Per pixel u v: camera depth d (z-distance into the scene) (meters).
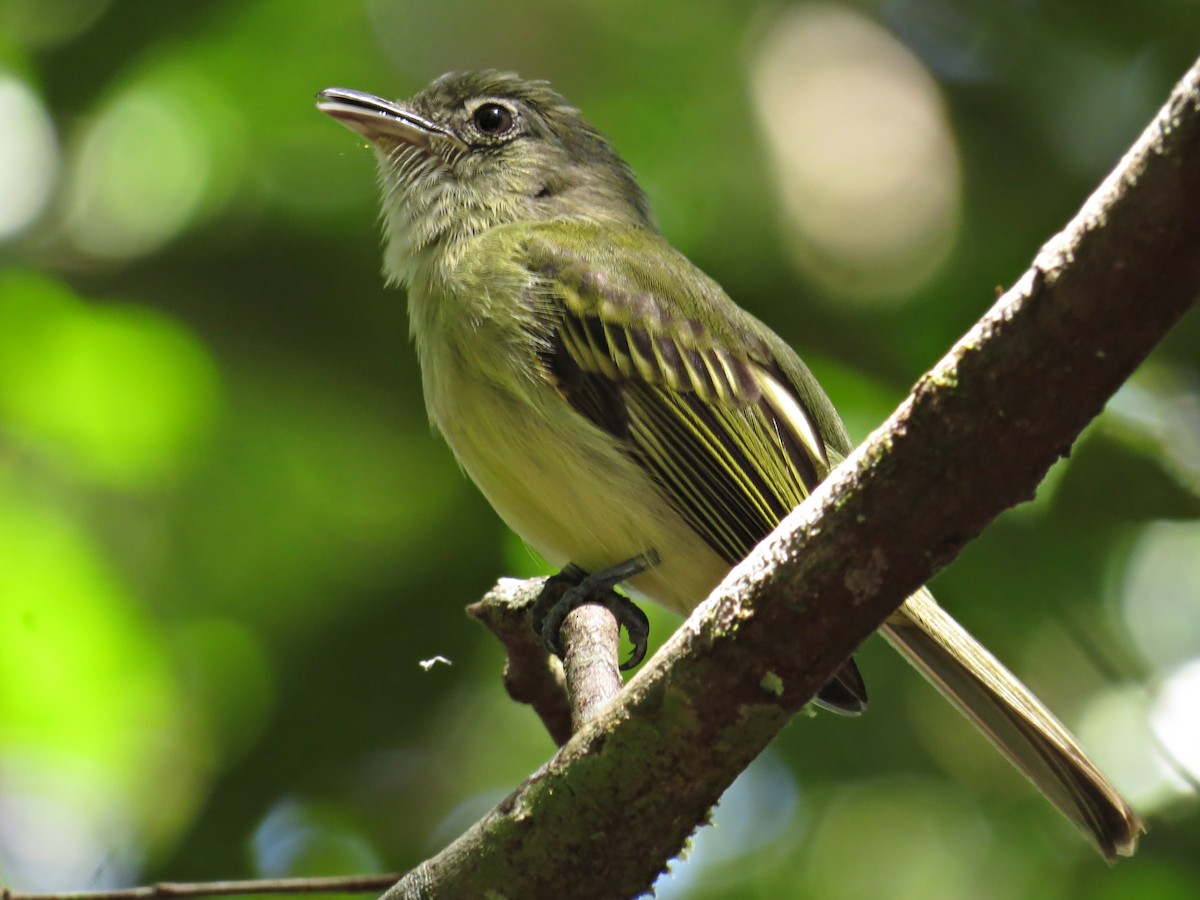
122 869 10.20
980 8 11.55
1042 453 4.14
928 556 4.36
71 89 11.13
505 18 11.43
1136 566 10.21
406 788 11.09
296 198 11.24
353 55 11.25
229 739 10.96
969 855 10.75
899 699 10.95
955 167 11.23
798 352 10.88
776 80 11.46
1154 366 10.28
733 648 4.58
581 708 5.83
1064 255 3.90
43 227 11.24
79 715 10.38
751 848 11.05
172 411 11.08
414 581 11.18
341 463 11.48
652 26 11.50
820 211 11.11
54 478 11.01
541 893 4.94
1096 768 6.91
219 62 11.08
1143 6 10.95
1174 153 3.68
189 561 11.27
